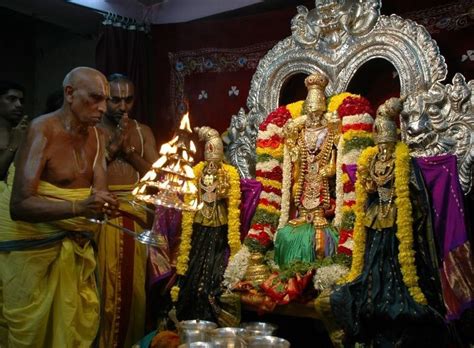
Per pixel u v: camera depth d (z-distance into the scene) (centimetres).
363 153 357
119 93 436
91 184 382
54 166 364
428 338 320
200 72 511
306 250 380
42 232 361
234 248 405
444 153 367
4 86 442
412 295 324
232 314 385
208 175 416
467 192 357
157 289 433
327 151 394
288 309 370
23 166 352
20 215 347
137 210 425
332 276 352
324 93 413
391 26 397
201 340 332
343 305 336
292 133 405
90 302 370
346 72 414
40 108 607
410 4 406
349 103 384
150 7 529
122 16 518
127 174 438
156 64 532
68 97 369
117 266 416
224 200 419
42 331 357
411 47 386
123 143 434
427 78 378
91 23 549
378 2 405
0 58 580
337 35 420
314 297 362
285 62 443
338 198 380
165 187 303
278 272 379
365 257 349
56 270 363
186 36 517
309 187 398
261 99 452
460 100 363
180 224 423
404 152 343
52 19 541
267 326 354
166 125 525
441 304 330
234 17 507
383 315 324
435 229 337
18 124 448
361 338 334
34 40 608
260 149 414
